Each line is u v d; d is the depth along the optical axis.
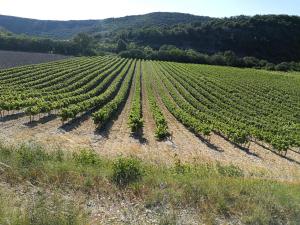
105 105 46.47
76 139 29.61
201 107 53.66
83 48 153.00
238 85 87.12
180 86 71.81
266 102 69.06
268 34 169.12
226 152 32.34
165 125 37.44
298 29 171.62
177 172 15.84
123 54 146.75
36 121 34.94
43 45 144.00
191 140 35.19
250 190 12.46
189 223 9.95
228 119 46.69
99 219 9.69
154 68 107.69
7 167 11.84
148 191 11.57
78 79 71.81
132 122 34.91
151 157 25.33
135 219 9.95
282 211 11.23
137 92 60.66
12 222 7.99
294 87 91.50
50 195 10.48
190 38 183.00
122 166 12.80
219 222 10.30
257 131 39.75
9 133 28.66
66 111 34.34
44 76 72.69
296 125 50.78
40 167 12.17
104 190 11.45
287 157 34.50
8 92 48.44
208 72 106.38
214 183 12.55
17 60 102.50
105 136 32.19
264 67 140.75
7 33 166.25
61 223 8.41
